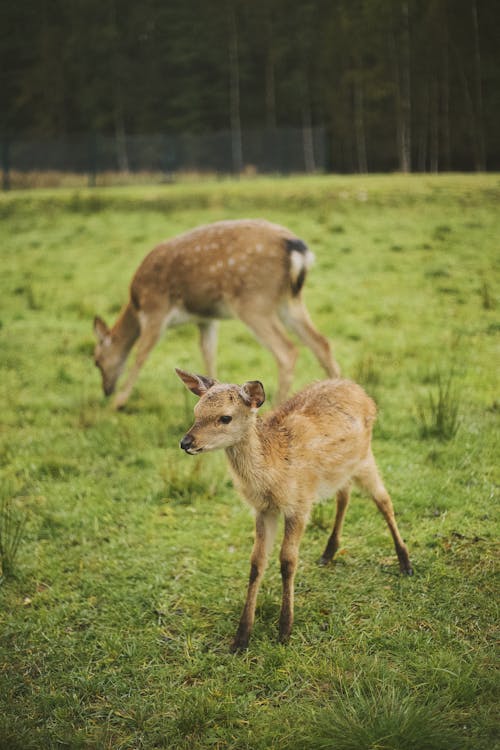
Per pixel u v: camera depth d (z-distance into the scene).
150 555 4.87
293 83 39.91
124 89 42.28
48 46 43.44
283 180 24.89
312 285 11.68
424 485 5.46
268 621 4.15
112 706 3.58
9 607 4.41
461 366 7.97
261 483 3.93
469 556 4.57
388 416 6.70
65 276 13.05
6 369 8.65
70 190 25.03
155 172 30.98
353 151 38.94
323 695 3.56
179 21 41.84
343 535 4.98
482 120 32.97
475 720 3.28
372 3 33.47
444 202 17.36
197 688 3.63
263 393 3.76
